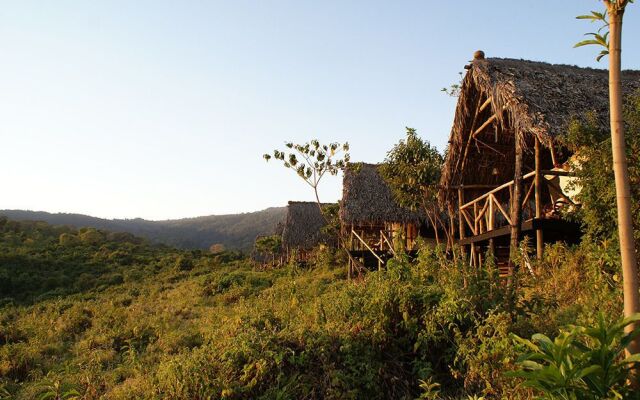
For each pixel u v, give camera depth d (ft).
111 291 86.74
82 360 30.86
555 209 31.22
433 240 57.82
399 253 23.65
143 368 26.66
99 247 146.51
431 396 15.66
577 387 9.64
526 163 37.60
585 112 26.40
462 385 17.39
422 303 19.80
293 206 111.24
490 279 18.83
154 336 37.32
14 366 30.07
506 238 35.01
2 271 95.09
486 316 18.01
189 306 56.39
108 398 21.66
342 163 45.24
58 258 119.85
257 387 17.40
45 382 24.91
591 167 18.89
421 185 41.45
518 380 13.41
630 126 18.60
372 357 18.62
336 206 73.41
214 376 17.84
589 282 17.80
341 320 21.08
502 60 33.35
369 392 17.61
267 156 44.70
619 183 10.29
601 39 10.82
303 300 38.52
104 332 40.29
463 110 34.73
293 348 18.86
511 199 33.12
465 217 39.29
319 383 17.44
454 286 18.97
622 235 10.18
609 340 9.71
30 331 43.80
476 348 16.57
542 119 25.40
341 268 70.85
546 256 24.07
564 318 16.93
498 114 28.94
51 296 82.89
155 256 141.69
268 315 25.25
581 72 34.88
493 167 38.99
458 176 39.52
